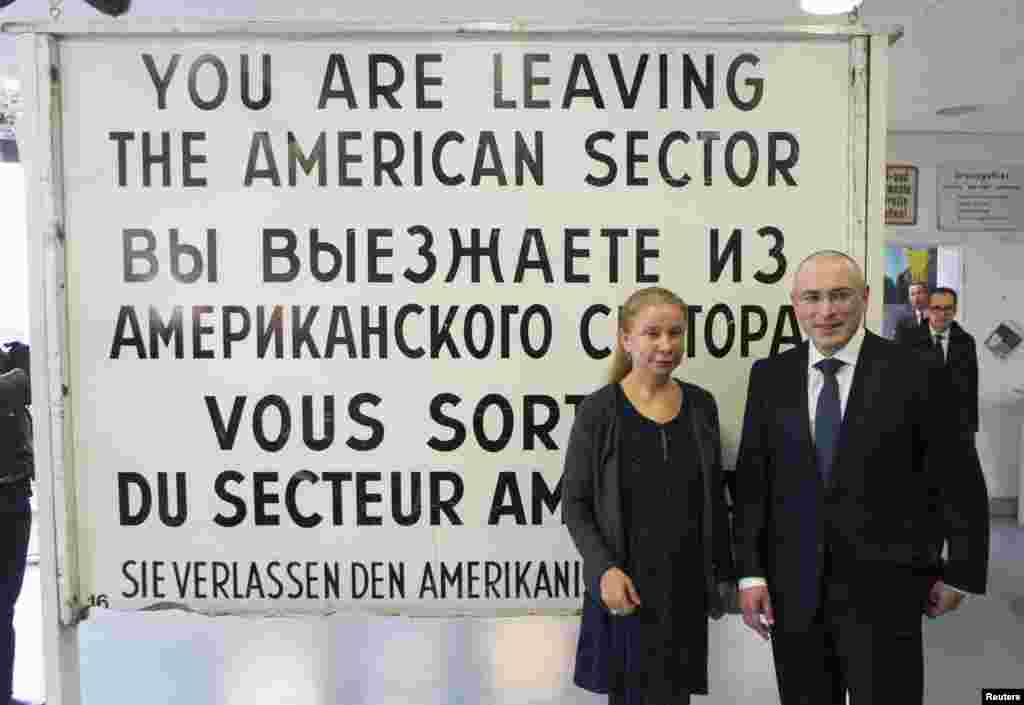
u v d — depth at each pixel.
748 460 1.55
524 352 1.72
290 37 1.68
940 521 1.45
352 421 1.72
